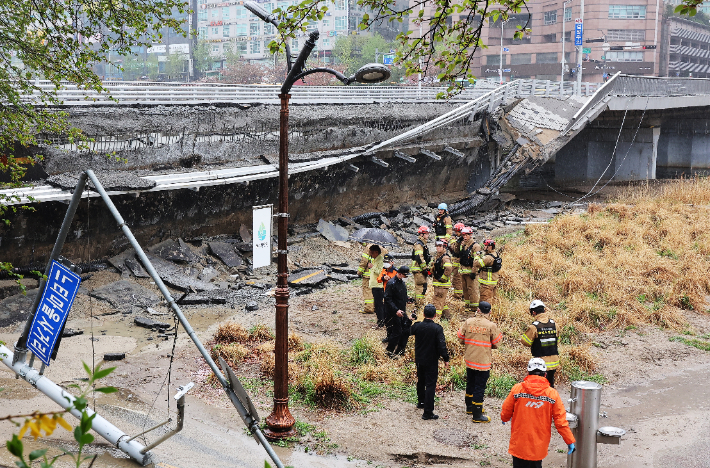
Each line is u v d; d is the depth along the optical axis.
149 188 16.42
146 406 9.20
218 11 114.00
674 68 98.12
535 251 18.88
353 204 24.86
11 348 11.36
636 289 16.20
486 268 14.11
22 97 16.50
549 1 95.75
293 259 19.11
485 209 28.83
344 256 20.12
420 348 9.35
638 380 11.66
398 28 115.81
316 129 23.78
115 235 16.61
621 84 33.53
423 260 14.29
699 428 9.55
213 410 9.31
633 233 21.06
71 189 15.15
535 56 96.69
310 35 7.83
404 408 9.75
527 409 6.86
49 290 7.02
